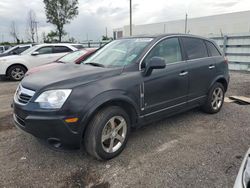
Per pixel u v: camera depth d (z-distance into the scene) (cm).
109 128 295
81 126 267
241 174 172
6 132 390
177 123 427
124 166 288
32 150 328
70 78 282
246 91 677
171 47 382
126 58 348
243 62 1003
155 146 338
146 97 332
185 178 261
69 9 3731
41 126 261
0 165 291
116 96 289
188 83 396
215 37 1089
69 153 319
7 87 823
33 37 3916
